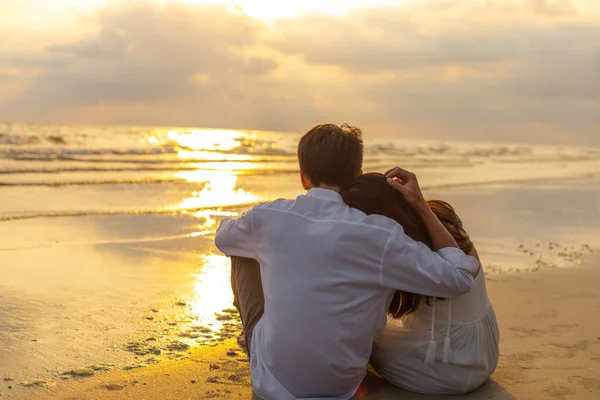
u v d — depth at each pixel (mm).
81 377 2926
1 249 6043
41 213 8438
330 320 2352
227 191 12500
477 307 2668
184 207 9891
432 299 2609
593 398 2758
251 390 2814
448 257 2416
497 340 2809
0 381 2834
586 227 9406
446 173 20297
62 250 6145
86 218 8219
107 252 6172
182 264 5820
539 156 41344
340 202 2402
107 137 35281
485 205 11414
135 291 4715
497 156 38844
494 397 2744
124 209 9273
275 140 47781
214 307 4352
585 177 20406
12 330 3619
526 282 5301
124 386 2820
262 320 2609
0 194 10195
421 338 2666
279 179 15773
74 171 15070
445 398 2725
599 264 6406
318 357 2381
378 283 2340
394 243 2293
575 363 3209
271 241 2400
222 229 2615
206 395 2738
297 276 2355
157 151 24797
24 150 19922
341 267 2322
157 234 7371
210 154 26391
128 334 3635
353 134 2502
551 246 7594
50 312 4043
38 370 2994
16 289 4590
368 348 2490
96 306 4238
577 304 4516
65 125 59812
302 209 2379
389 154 35156
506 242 7754
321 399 2484
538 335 3705
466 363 2652
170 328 3793
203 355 3295
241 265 2736
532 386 2885
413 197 2447
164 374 2988
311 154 2426
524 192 14125
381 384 2859
